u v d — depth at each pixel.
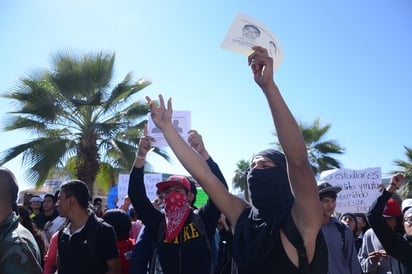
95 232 3.29
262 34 1.84
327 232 3.86
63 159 12.26
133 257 3.49
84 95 12.50
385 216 4.27
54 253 3.79
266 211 1.79
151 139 3.26
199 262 2.98
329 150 19.88
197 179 2.18
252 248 1.75
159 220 3.21
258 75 1.72
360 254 4.79
